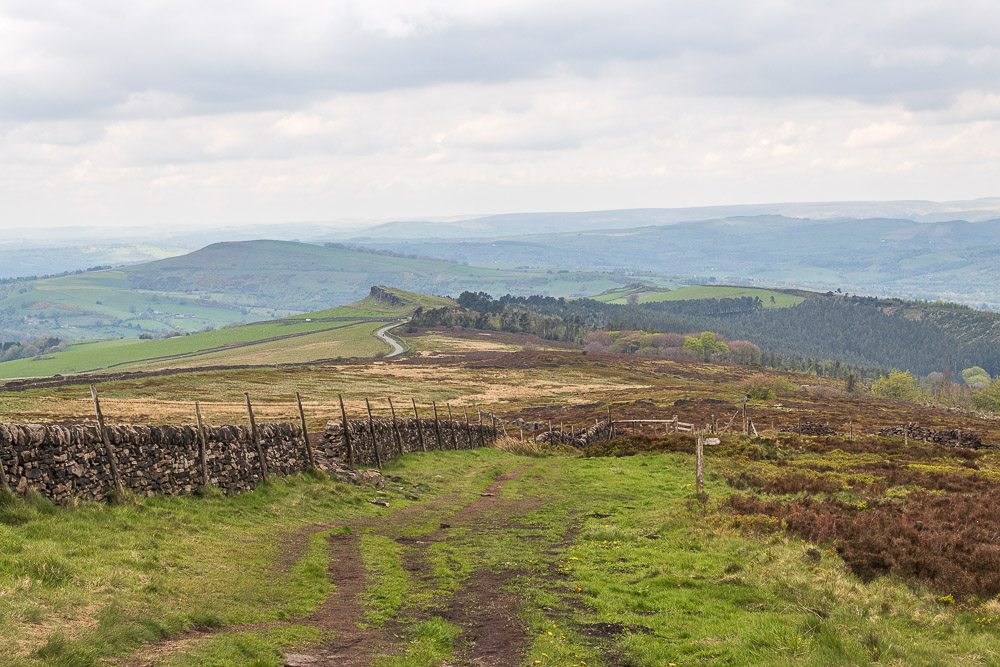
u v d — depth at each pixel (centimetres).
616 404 11619
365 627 1405
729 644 1333
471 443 5409
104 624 1122
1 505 1570
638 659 1292
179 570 1548
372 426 3881
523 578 1845
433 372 17950
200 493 2286
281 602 1505
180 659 1081
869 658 1254
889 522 2250
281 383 13575
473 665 1249
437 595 1673
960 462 4775
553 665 1234
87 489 1844
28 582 1188
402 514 2759
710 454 4797
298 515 2445
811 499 2808
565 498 3303
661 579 1806
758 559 1972
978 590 1688
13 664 923
